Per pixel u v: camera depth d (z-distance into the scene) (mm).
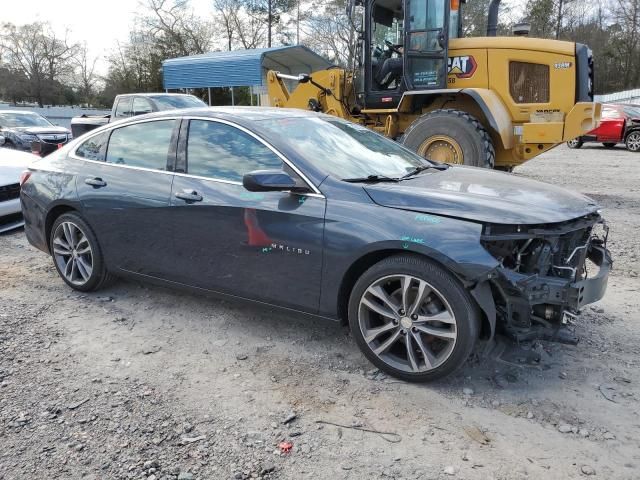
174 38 40562
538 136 7984
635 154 16969
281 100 10703
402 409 2854
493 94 8109
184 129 3883
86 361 3391
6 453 2504
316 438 2621
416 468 2400
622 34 46688
